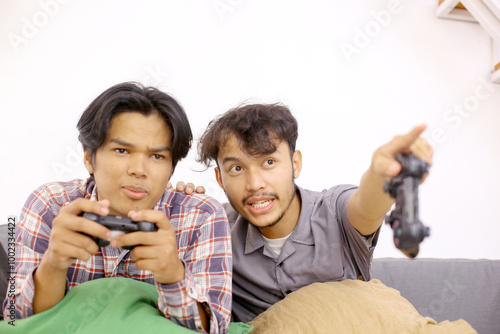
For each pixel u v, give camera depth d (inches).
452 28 83.6
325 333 35.4
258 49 77.0
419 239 20.9
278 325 36.8
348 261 43.9
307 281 44.0
